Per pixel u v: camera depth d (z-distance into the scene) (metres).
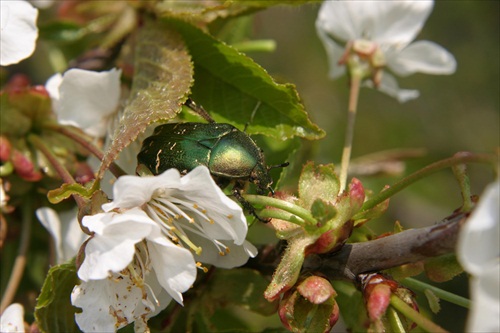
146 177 0.19
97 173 0.20
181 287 0.20
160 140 0.20
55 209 0.23
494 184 0.17
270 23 0.40
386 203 0.20
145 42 0.23
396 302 0.19
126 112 0.21
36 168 0.23
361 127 0.39
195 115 0.22
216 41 0.22
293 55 0.41
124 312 0.20
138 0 0.23
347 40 0.25
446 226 0.19
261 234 0.27
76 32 0.26
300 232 0.20
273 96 0.22
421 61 0.25
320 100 0.40
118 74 0.22
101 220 0.19
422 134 0.40
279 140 0.22
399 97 0.26
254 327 0.24
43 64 0.34
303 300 0.20
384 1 0.24
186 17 0.23
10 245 0.25
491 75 0.42
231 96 0.22
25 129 0.23
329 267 0.20
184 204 0.20
